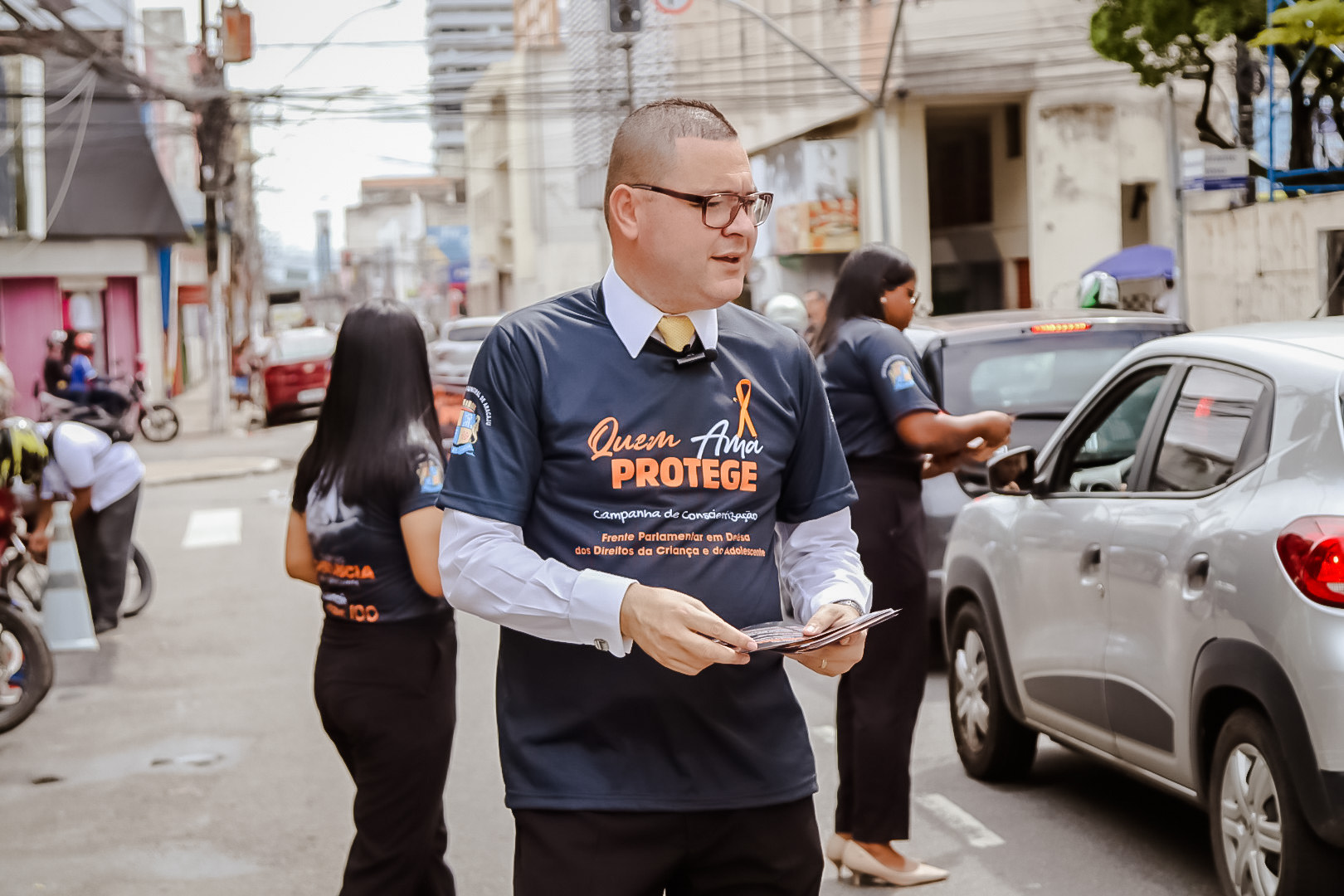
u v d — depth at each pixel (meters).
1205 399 4.81
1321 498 4.05
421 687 3.88
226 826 6.20
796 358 2.76
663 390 2.61
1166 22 14.31
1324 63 13.68
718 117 2.60
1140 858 5.29
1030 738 6.19
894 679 4.96
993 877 5.14
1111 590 5.08
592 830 2.59
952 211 31.64
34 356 34.28
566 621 2.47
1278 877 4.10
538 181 67.94
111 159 34.84
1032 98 28.69
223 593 12.59
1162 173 28.78
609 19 20.38
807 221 31.84
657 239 2.56
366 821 3.91
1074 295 28.64
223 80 29.34
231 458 25.64
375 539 3.82
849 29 31.62
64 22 21.30
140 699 8.73
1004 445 4.88
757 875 2.67
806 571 2.80
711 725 2.61
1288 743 4.00
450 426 21.42
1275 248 15.41
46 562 9.54
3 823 6.35
